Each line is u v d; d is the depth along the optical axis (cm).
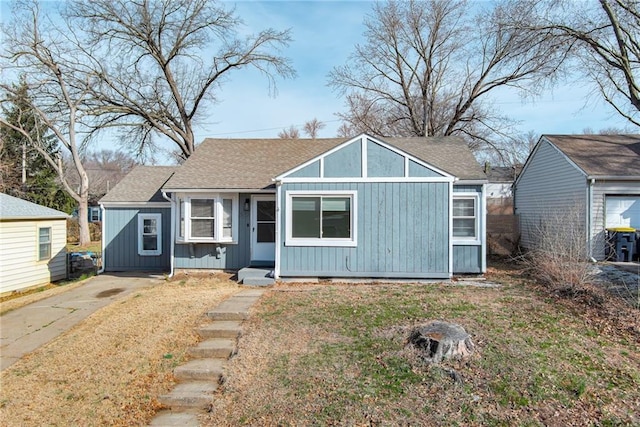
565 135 1612
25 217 1234
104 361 580
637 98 1529
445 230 991
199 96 2475
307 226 1015
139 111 2348
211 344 612
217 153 1356
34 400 488
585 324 645
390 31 2552
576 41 1510
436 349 513
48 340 687
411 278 1002
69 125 2195
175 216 1196
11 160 2531
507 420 395
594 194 1294
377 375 485
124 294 1005
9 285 1184
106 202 1359
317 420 405
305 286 974
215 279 1119
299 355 551
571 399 429
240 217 1183
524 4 1524
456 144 1420
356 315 700
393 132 2842
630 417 396
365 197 1002
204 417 442
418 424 391
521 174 1830
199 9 2234
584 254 1025
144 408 467
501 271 1168
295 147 1418
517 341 568
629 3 1415
